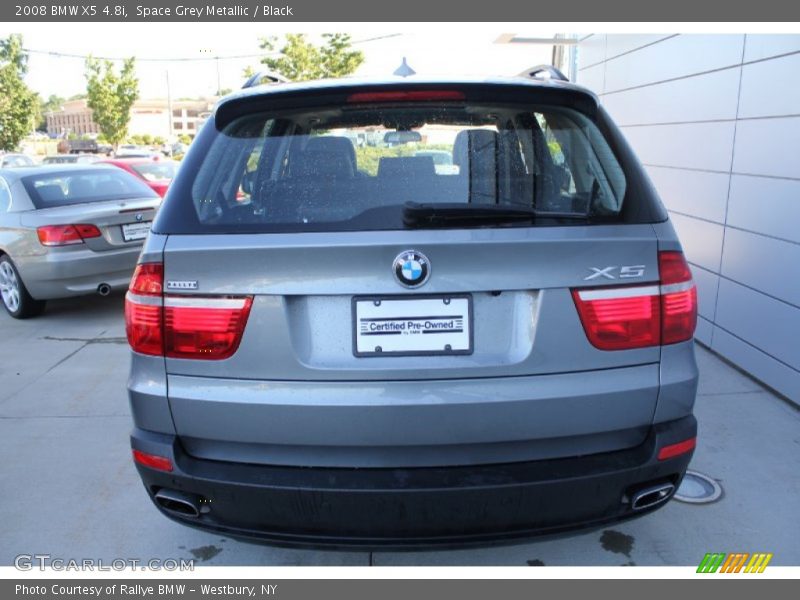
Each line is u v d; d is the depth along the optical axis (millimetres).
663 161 5801
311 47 26562
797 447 3539
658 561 2682
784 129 4031
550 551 2756
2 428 3998
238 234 2031
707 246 5047
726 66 4703
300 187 2141
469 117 2312
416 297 1994
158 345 2072
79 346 5719
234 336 2016
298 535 2092
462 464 2062
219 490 2061
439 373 2006
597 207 2123
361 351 2012
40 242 6246
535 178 2191
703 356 4945
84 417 4160
